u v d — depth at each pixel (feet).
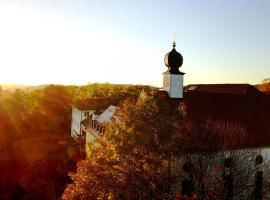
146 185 77.82
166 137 78.69
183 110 87.51
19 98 411.13
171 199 80.28
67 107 347.36
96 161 82.84
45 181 166.09
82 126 235.81
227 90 163.32
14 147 238.89
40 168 177.99
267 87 292.61
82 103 263.49
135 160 78.23
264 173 112.68
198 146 94.22
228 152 106.22
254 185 107.04
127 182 76.95
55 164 183.21
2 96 453.17
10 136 282.36
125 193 76.33
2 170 185.37
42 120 327.67
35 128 317.42
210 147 95.71
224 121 127.85
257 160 123.65
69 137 276.41
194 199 79.56
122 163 78.84
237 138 113.91
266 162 123.44
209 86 178.29
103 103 259.60
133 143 77.92
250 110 135.85
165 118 79.77
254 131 128.06
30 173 175.11
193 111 127.54
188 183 92.53
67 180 166.91
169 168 83.97
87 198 81.51
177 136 88.28
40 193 157.07
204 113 128.26
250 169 106.93
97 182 80.12
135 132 78.23
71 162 186.91
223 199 85.97
